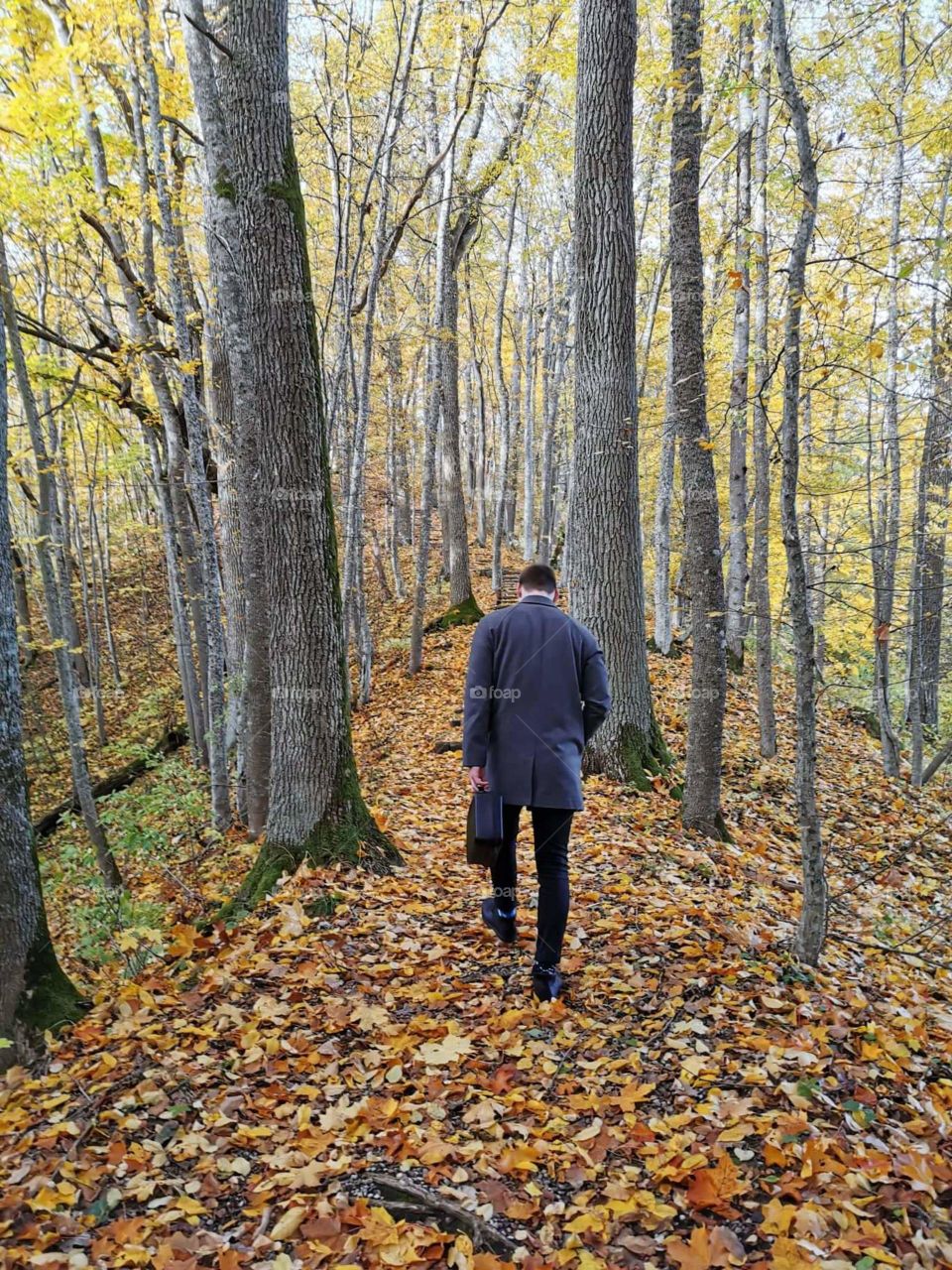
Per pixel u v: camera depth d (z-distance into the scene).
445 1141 2.64
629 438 7.54
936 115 9.27
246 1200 2.44
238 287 6.94
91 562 24.02
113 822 7.97
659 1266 2.10
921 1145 2.53
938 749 11.97
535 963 3.49
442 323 13.90
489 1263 2.11
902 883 6.83
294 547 4.95
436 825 6.95
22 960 3.74
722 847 6.15
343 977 3.72
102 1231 2.31
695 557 6.11
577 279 7.63
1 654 3.79
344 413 15.61
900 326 8.57
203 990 3.62
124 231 10.98
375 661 16.52
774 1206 2.21
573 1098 2.82
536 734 3.46
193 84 6.04
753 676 14.39
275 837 5.05
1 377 3.78
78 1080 3.12
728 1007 3.38
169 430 10.95
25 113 7.50
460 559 18.28
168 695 18.59
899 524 9.78
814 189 3.77
